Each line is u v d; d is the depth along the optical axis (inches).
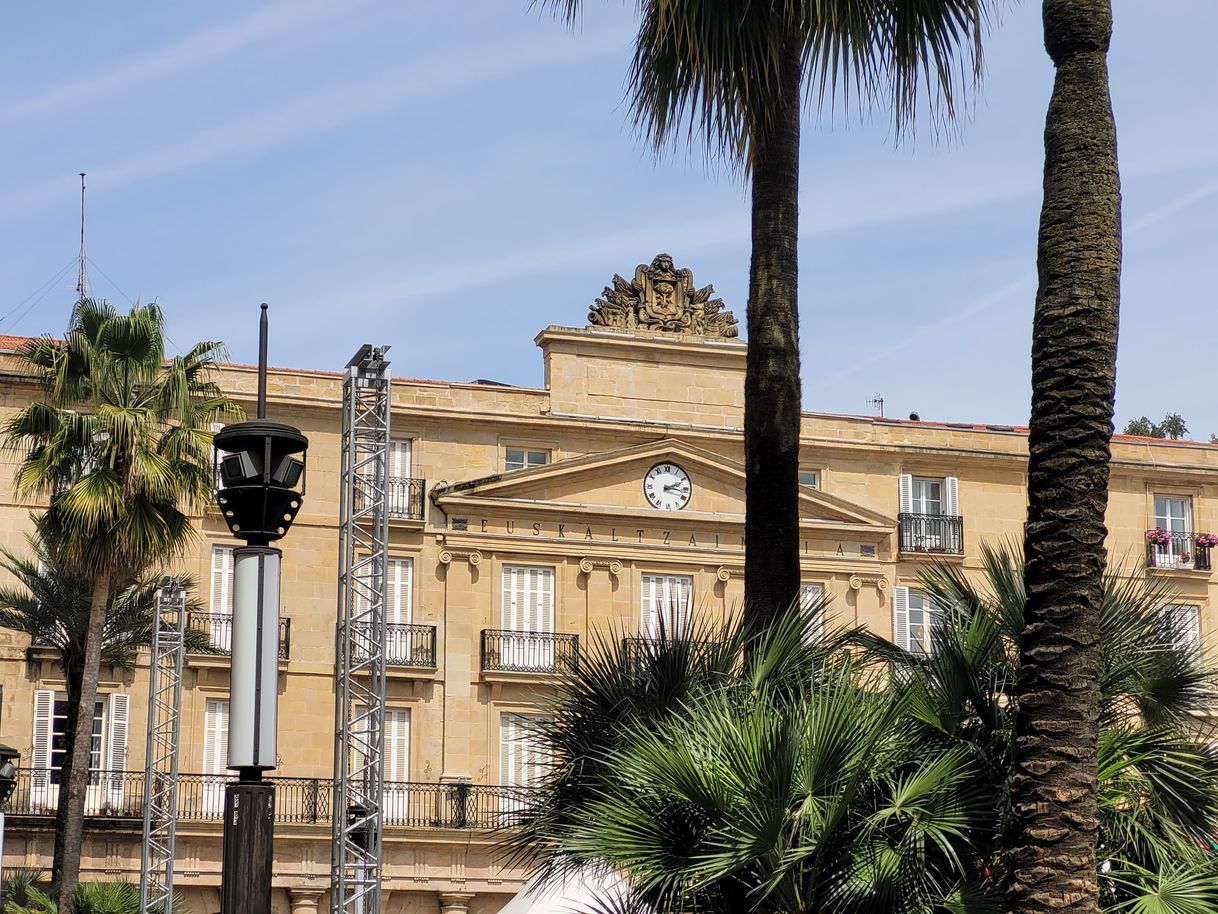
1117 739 607.2
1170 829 596.1
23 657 1777.8
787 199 779.4
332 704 1855.3
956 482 2082.9
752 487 754.8
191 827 1756.9
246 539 527.8
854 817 576.4
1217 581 2119.8
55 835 1695.4
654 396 2014.0
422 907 1817.2
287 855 1786.4
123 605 1665.8
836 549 2020.2
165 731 1800.0
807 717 568.1
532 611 1925.4
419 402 1929.1
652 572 1966.0
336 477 1898.4
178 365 1546.5
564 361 1989.4
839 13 715.4
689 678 639.8
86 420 1489.9
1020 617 620.7
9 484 1800.0
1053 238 567.8
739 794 552.7
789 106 780.6
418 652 1876.2
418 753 1862.7
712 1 721.0
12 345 1891.0
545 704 667.4
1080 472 552.4
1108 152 572.4
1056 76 581.3
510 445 1959.9
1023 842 538.3
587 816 591.2
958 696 613.6
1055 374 558.3
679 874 561.6
